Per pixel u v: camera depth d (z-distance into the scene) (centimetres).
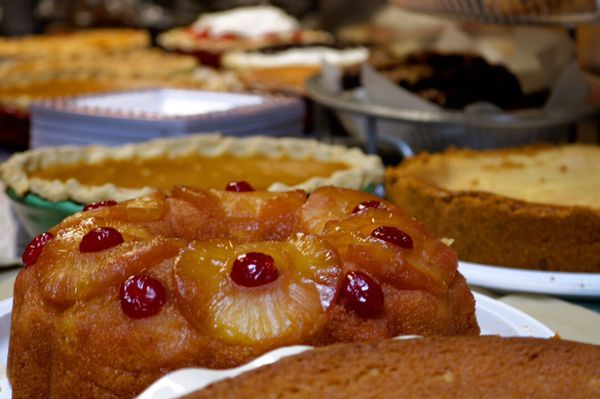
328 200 67
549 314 76
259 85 173
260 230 66
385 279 61
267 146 105
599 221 85
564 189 95
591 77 138
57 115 117
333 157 103
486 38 152
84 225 63
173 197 67
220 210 66
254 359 55
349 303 59
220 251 59
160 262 60
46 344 61
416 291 61
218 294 57
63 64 198
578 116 117
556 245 86
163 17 298
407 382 52
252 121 120
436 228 91
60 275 60
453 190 93
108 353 58
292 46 222
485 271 81
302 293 57
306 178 96
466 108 126
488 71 129
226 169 98
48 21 294
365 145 139
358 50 217
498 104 129
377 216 64
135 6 299
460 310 63
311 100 158
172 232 64
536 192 95
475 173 101
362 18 240
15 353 62
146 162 101
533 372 53
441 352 53
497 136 127
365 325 59
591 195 93
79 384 59
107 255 60
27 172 95
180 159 102
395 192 96
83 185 92
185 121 112
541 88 130
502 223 87
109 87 172
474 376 52
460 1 113
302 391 51
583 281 81
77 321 59
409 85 131
